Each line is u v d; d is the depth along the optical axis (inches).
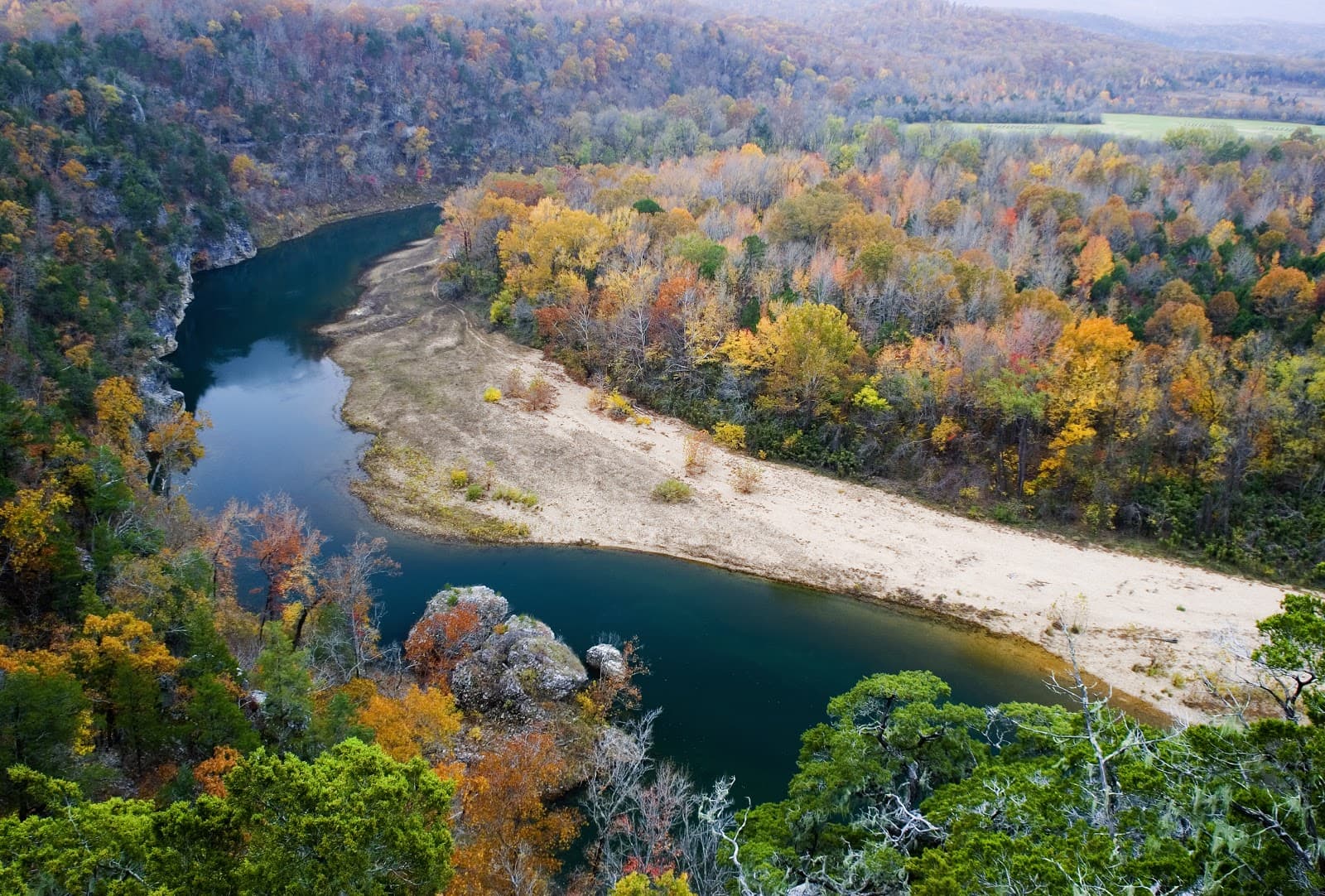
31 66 5083.7
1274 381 2677.2
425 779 1015.6
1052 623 2379.4
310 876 836.0
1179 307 3093.0
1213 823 842.2
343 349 4254.4
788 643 2288.4
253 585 2331.4
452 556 2645.2
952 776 1261.1
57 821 879.1
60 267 3368.6
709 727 1943.9
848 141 6776.6
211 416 3513.8
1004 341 2972.4
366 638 2060.8
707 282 3695.9
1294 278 3107.8
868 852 1075.3
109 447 2215.8
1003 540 2746.1
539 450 3272.6
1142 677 2175.2
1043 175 5260.8
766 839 1203.9
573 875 1445.6
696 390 3521.2
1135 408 2741.1
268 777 917.2
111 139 5059.1
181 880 848.3
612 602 2439.7
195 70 6806.1
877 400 3058.6
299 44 7691.9
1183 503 2672.2
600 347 3870.6
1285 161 5172.2
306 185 7037.4
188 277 5088.6
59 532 1727.4
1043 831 967.6
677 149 6919.3
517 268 4431.6
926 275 3361.2
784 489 3046.3
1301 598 960.3
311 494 2957.7
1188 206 4493.1
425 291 5083.7
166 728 1397.6
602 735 1866.4
